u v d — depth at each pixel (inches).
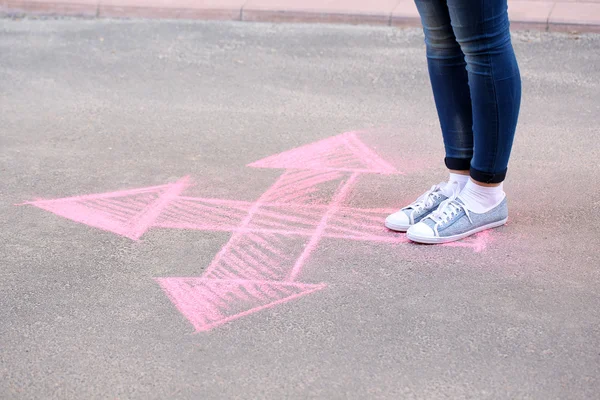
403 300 104.7
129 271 115.0
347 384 88.4
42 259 119.3
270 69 208.2
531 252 115.6
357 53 217.0
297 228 126.1
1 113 184.4
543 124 167.0
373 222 127.3
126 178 148.3
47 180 148.3
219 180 145.6
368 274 111.4
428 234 117.6
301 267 114.0
